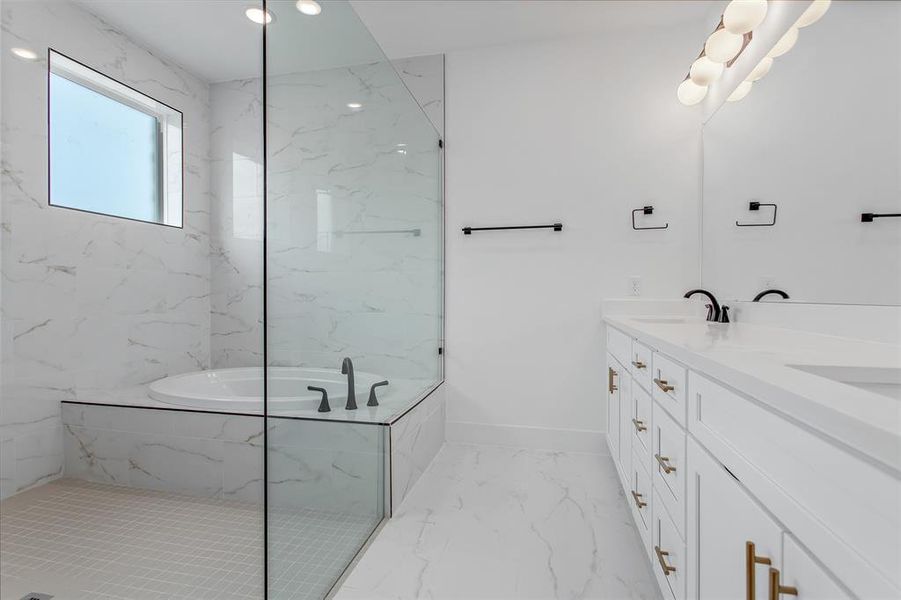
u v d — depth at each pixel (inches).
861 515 17.8
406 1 91.7
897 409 18.6
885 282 45.0
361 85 70.4
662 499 49.9
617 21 99.3
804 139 61.0
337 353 62.9
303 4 54.1
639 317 96.2
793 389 22.6
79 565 46.9
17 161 48.6
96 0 78.7
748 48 79.0
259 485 71.1
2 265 45.9
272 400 47.7
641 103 102.7
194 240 112.0
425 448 94.3
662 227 101.3
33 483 45.4
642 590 55.9
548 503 79.2
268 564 46.7
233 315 116.6
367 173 72.7
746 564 27.2
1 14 47.5
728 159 86.2
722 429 33.6
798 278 62.1
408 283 91.3
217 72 110.3
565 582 57.4
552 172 107.3
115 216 82.6
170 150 102.6
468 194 111.8
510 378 110.1
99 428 59.9
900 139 42.3
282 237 49.6
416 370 95.0
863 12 48.4
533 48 107.9
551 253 107.5
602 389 105.5
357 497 66.4
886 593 16.2
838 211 53.0
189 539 61.0
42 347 51.8
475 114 111.1
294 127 52.1
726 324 77.4
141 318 91.2
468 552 64.2
